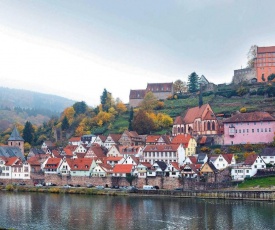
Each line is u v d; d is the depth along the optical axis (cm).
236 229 15750
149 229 16088
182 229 15988
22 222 17512
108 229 16225
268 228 15775
